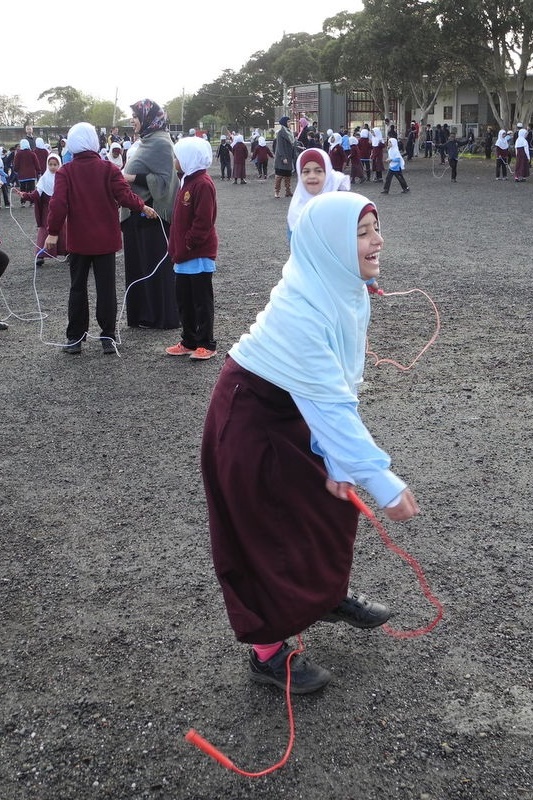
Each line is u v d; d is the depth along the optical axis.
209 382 5.75
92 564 3.40
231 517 2.32
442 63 37.72
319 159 5.99
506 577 3.18
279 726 2.44
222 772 2.27
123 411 5.24
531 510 3.71
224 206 18.27
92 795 2.21
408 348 6.39
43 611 3.07
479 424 4.77
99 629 2.94
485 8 30.88
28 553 3.50
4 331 7.57
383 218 14.79
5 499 4.04
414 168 29.42
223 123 95.38
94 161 6.11
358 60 37.75
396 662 2.71
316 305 2.14
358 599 2.80
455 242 11.69
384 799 2.16
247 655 2.78
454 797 2.16
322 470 2.29
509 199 17.61
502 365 5.88
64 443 4.74
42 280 10.12
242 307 7.96
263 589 2.35
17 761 2.33
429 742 2.35
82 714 2.51
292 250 2.22
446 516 3.68
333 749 2.33
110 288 6.43
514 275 9.11
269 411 2.26
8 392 5.72
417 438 4.58
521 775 2.22
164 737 2.41
